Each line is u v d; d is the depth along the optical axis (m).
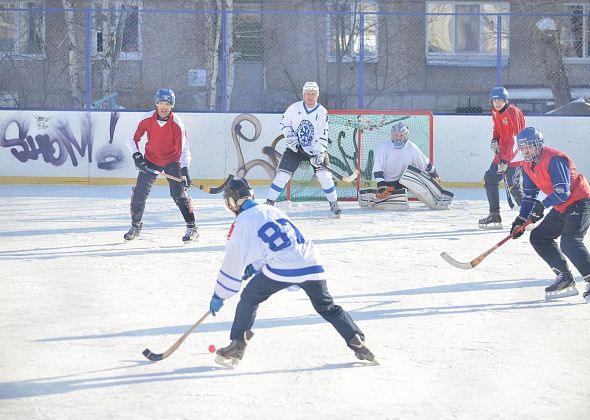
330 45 34.91
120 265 14.05
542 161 11.78
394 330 10.32
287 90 35.19
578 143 25.81
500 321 10.79
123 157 25.48
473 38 36.34
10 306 11.24
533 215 11.96
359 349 8.84
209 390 8.07
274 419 7.33
